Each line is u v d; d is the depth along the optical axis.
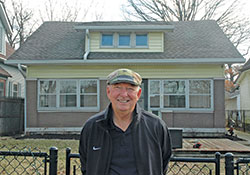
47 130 11.34
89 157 1.90
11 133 11.80
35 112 11.39
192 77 11.18
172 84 11.30
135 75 1.96
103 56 11.32
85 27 11.55
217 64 11.03
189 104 11.17
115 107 1.91
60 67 11.48
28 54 11.56
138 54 11.52
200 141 8.81
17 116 12.39
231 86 32.41
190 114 11.13
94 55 11.45
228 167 2.32
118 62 10.95
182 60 10.77
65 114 11.40
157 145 1.95
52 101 11.47
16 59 11.15
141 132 1.91
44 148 7.52
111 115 1.97
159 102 11.28
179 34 13.27
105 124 1.91
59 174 4.87
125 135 1.89
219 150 6.95
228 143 8.29
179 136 7.14
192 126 11.09
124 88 1.91
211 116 11.07
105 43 11.98
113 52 11.82
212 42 12.10
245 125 14.09
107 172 1.84
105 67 11.41
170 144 2.11
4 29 14.71
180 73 11.23
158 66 11.33
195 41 12.38
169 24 12.25
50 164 2.47
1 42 14.39
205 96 11.15
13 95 16.28
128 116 1.95
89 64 11.33
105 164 1.85
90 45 11.90
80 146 2.05
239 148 7.25
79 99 11.41
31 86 11.46
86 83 11.49
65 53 11.65
